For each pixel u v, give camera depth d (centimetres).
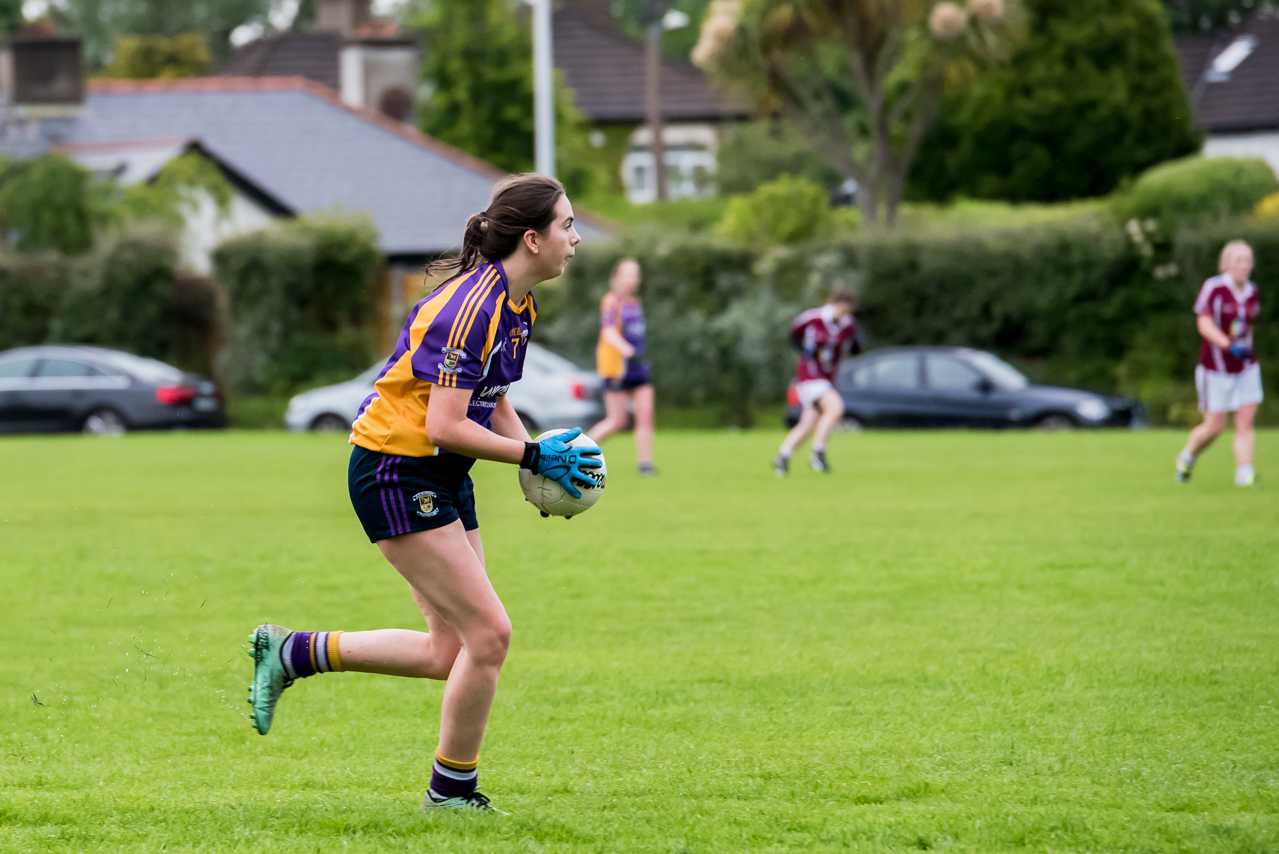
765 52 11581
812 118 12019
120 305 11675
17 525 4519
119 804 1655
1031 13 14375
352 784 1780
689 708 2158
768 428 10900
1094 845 1473
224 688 2373
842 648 2569
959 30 10925
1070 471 5781
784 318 10775
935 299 10769
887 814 1600
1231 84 19000
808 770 1805
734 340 10819
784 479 5731
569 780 1775
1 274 11650
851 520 4353
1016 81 14425
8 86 15100
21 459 7244
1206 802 1627
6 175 12131
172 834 1543
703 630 2759
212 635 2797
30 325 11731
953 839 1500
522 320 1617
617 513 4625
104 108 15162
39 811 1622
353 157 14538
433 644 1684
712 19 11569
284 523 4572
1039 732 1972
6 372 10069
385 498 1570
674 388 10956
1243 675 2297
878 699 2192
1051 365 10619
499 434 1705
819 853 1465
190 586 3347
